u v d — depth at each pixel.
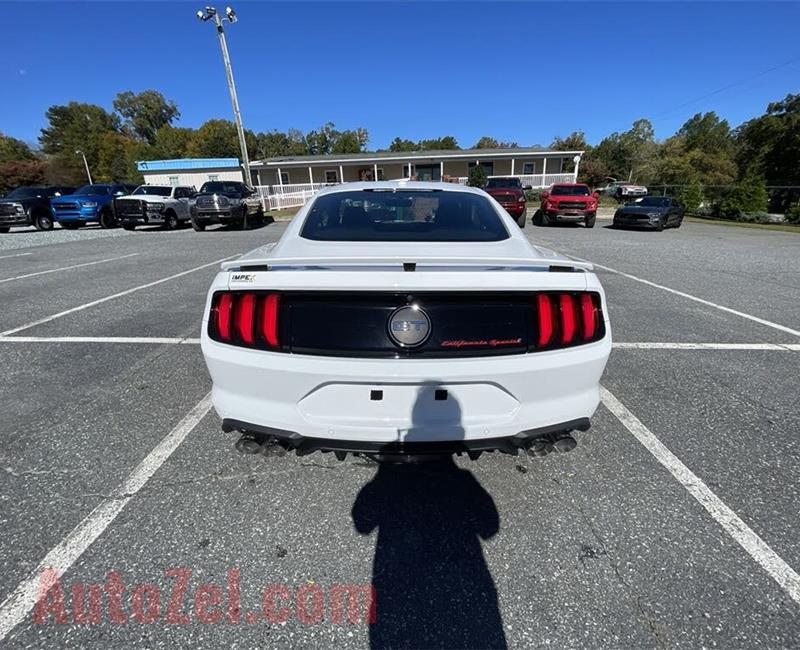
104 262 8.55
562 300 1.72
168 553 1.70
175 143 64.19
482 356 1.68
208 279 6.71
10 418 2.68
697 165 45.91
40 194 17.45
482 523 1.85
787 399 2.91
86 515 1.89
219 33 20.39
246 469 2.19
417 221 2.46
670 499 1.98
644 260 8.62
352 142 64.50
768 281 6.66
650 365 3.45
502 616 1.46
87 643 1.38
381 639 1.39
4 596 1.53
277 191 26.53
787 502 1.96
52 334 4.20
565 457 2.29
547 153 30.67
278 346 1.71
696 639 1.38
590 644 1.37
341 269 1.69
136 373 3.31
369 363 1.66
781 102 35.72
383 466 2.21
